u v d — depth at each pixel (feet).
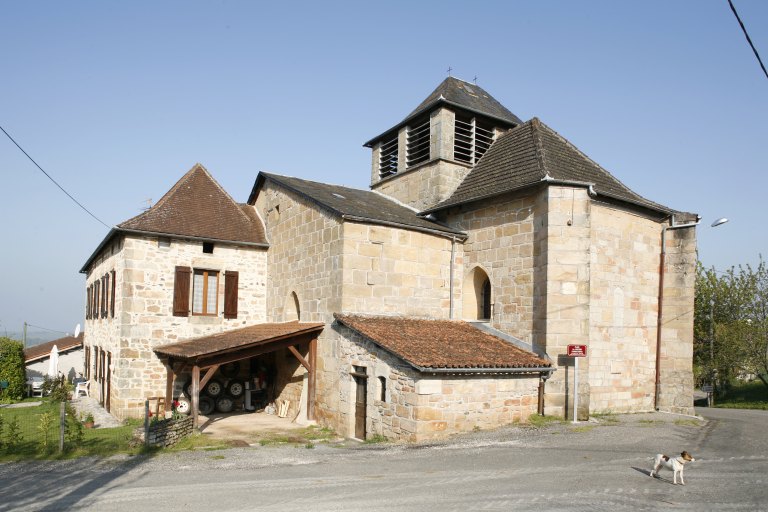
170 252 58.08
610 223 48.80
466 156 64.44
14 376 75.05
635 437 37.45
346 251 48.29
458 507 23.38
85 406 64.34
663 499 24.14
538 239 46.52
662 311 52.49
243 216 66.54
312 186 62.34
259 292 63.62
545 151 51.60
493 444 35.81
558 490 25.58
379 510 23.17
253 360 62.03
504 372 41.63
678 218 54.85
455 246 54.44
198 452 36.76
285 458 34.58
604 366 47.50
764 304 89.20
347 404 45.65
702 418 48.01
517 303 48.14
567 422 42.52
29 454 34.32
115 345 57.16
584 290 44.57
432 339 44.37
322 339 50.70
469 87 70.28
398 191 69.21
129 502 24.57
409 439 38.22
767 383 87.30
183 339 57.67
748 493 24.94
